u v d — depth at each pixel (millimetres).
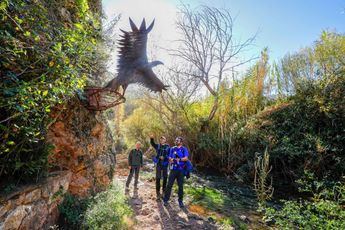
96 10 5273
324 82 10773
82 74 3568
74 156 4781
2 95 2305
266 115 11953
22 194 2926
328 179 8617
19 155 2924
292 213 5445
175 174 6512
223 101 13094
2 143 2561
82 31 3016
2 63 2312
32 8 2549
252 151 10977
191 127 12945
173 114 13305
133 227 4996
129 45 2344
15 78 2369
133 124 15906
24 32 2342
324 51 11188
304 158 9539
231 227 5570
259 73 13320
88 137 5301
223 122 12570
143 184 8719
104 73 5125
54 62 2662
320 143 9367
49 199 3684
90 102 4695
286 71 12828
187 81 13148
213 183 9633
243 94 13156
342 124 9523
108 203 4746
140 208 6191
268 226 5820
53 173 4020
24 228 3002
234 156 11141
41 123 3158
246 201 7727
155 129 14570
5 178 2947
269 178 9875
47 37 2777
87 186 5109
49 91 2619
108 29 5039
